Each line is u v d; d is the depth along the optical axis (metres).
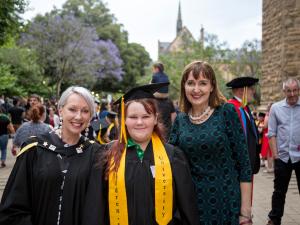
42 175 2.93
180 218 3.00
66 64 37.38
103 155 3.05
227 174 3.24
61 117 3.09
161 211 2.90
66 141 3.10
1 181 8.49
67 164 3.01
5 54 30.62
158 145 3.09
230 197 3.20
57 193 2.93
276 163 5.38
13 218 2.85
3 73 26.77
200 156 3.22
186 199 2.98
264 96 13.20
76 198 2.95
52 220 2.90
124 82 53.31
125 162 2.97
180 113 3.46
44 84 34.06
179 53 37.03
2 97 21.20
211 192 3.18
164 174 2.95
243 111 4.58
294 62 10.99
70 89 3.10
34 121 6.24
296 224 5.54
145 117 3.03
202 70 3.24
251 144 4.49
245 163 3.28
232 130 3.28
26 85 31.69
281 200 5.33
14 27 14.58
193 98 3.27
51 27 36.38
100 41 45.09
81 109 3.04
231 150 3.30
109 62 45.12
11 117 13.66
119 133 3.12
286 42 11.09
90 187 2.93
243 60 37.69
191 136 3.24
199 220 3.11
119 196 2.89
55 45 36.47
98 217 2.83
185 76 3.32
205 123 3.28
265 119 9.97
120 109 3.15
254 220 5.77
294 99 5.26
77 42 36.97
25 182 2.92
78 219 2.94
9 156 12.88
